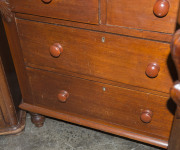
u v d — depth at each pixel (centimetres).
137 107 113
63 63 115
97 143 144
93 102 122
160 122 113
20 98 148
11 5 107
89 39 102
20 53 122
